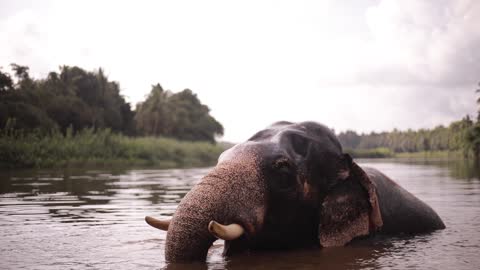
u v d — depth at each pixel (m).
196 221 4.60
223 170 5.07
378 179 6.75
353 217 5.76
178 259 4.58
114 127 71.62
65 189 14.19
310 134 5.78
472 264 4.70
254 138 5.81
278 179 5.33
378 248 5.71
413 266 4.63
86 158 39.12
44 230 6.89
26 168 30.98
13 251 5.35
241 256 5.36
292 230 5.61
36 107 49.62
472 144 78.12
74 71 70.25
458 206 9.78
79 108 60.03
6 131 35.03
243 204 4.96
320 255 5.35
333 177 5.71
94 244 5.80
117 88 78.56
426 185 15.92
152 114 85.38
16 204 10.21
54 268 4.49
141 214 8.65
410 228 6.79
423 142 193.88
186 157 55.56
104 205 10.06
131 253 5.25
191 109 107.06
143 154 46.72
